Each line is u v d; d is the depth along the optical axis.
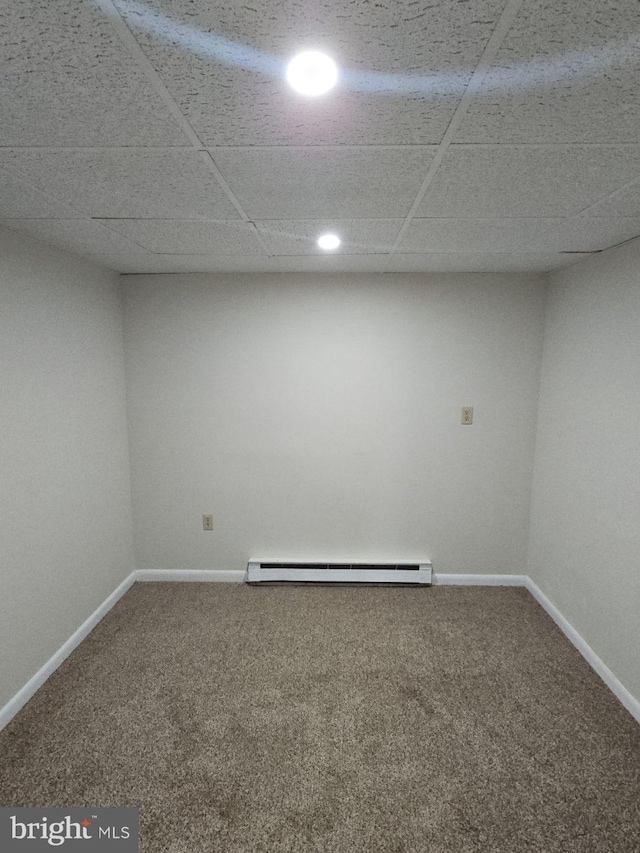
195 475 2.96
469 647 2.35
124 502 2.88
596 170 1.18
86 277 2.39
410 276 2.72
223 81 0.78
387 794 1.54
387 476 2.93
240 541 3.03
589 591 2.26
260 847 1.37
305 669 2.17
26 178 1.23
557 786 1.57
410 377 2.82
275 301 2.77
